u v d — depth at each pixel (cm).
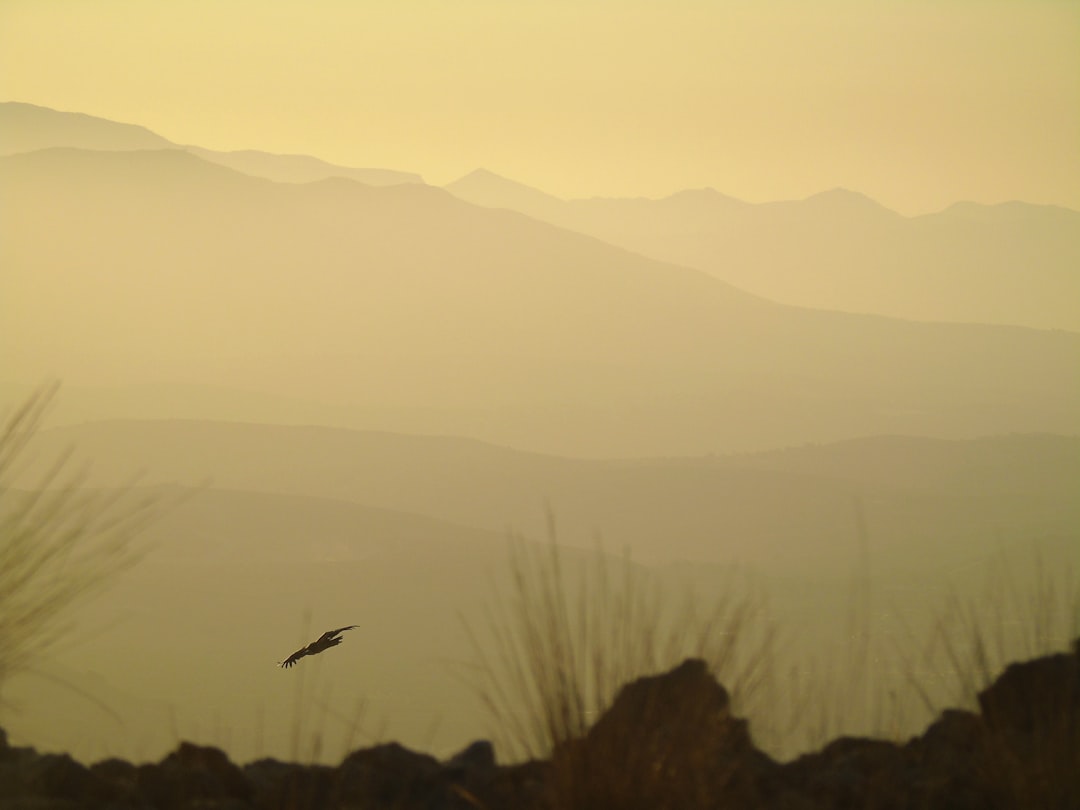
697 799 928
